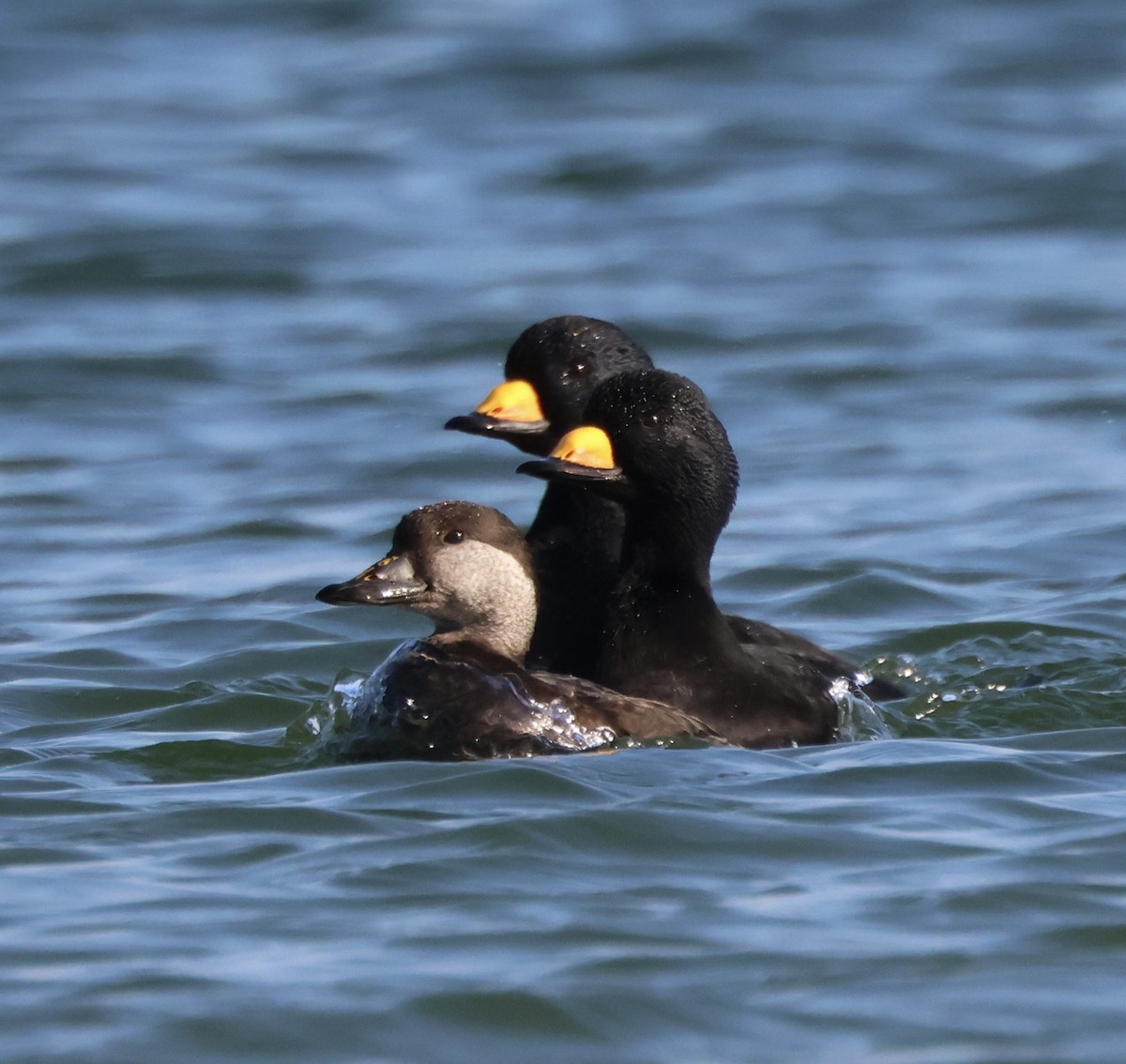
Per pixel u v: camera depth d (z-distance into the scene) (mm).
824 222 30344
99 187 31953
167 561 16438
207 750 10789
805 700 11156
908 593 15117
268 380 23047
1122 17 42688
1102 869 8516
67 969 7547
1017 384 22469
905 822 9148
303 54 40625
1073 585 15266
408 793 9578
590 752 10336
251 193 31797
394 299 26484
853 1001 7312
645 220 30609
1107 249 28844
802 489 18656
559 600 12172
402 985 7414
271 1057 6934
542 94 37219
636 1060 6969
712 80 38031
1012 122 35188
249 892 8312
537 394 12852
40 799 9758
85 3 44781
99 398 22359
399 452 19953
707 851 8781
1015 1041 7020
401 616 14555
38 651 13711
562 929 7910
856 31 41688
